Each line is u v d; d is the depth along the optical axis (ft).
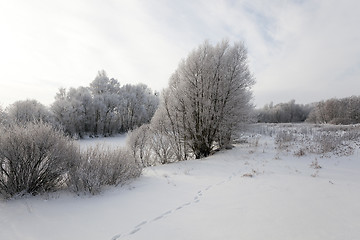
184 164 41.01
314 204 16.16
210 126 50.31
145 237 12.38
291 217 13.91
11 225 14.43
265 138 67.41
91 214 16.26
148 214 16.08
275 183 23.31
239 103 51.49
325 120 191.11
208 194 20.95
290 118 276.41
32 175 21.03
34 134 21.47
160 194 21.62
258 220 13.78
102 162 25.57
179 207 17.54
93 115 155.63
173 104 49.96
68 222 14.83
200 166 38.06
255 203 17.19
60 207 17.85
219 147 53.78
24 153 20.59
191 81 49.96
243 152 46.44
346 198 17.35
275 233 11.85
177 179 28.76
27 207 17.53
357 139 53.57
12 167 20.18
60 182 23.85
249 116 53.52
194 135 50.37
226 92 50.21
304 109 289.74
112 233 13.09
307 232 11.77
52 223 14.69
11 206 17.97
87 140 127.85
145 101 195.42
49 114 123.44
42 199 19.75
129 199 20.06
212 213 15.69
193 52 50.72
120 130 175.63
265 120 267.39
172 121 49.78
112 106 166.30
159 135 48.14
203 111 49.47
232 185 23.86
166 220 14.83
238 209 16.11
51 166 21.75
